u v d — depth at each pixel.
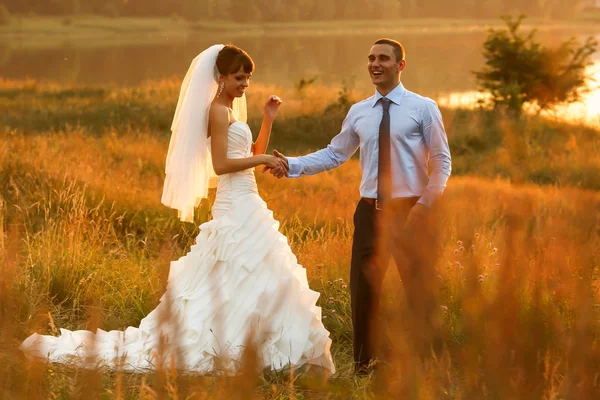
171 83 77.12
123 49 194.75
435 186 11.19
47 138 38.16
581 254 3.66
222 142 11.53
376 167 11.48
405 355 3.91
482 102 57.75
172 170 11.88
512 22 58.69
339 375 10.89
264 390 9.73
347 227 20.58
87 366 6.24
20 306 11.95
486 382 3.74
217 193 11.92
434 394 3.89
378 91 11.77
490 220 14.69
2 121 51.09
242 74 11.75
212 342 10.50
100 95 68.38
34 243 17.38
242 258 11.10
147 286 14.62
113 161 33.78
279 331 10.73
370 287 10.95
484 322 3.74
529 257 3.69
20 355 10.02
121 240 20.09
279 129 52.91
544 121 50.22
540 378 3.71
